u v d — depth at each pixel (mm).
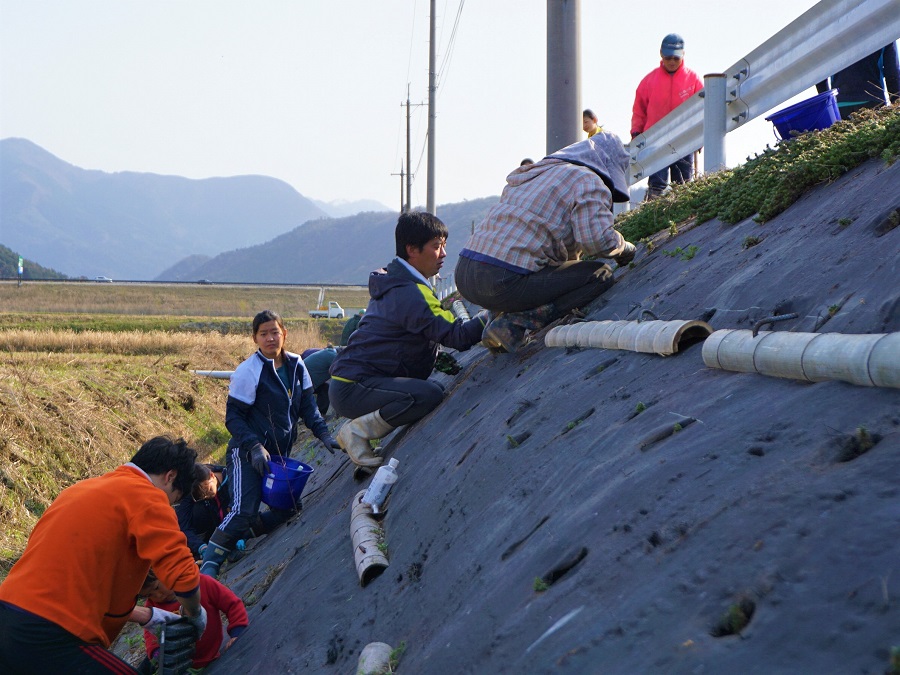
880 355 2303
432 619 2873
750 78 7484
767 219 4766
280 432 6387
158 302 65438
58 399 13094
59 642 3406
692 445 2615
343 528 4695
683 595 1932
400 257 5840
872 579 1626
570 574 2363
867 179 4137
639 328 3986
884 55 6328
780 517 1978
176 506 6648
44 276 179875
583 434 3334
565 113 8375
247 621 4422
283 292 75750
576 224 5129
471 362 6895
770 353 2816
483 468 3736
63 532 3531
